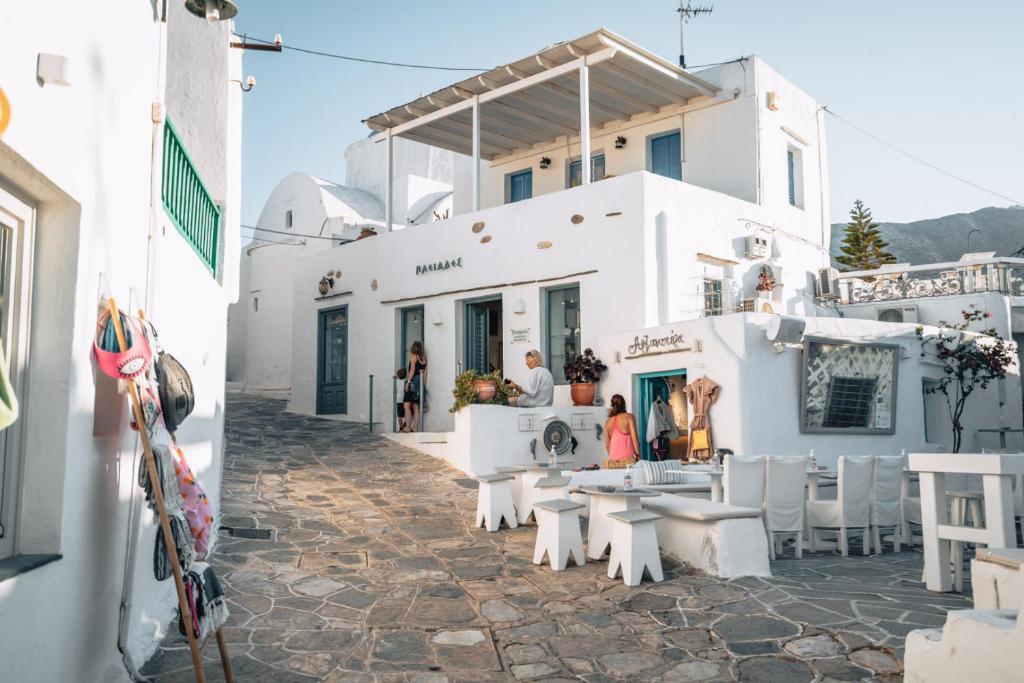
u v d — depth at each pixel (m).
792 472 8.91
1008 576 4.84
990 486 6.56
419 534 9.52
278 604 6.90
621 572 7.77
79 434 4.25
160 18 5.93
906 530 9.63
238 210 11.52
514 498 10.74
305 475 12.79
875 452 14.57
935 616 6.09
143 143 5.52
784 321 12.71
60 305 4.12
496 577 7.82
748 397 12.57
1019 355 19.75
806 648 5.58
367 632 6.30
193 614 4.65
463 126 19.81
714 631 6.07
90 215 4.34
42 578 3.80
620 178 15.30
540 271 16.33
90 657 4.50
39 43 3.65
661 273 15.17
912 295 19.61
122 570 5.11
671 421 13.64
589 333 15.52
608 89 17.89
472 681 5.34
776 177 18.58
